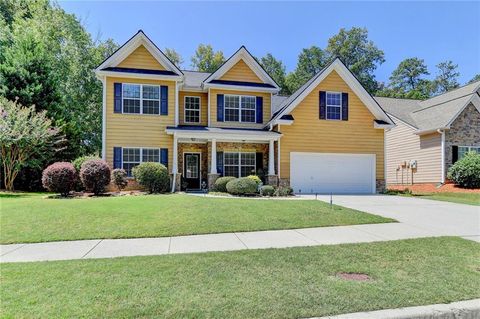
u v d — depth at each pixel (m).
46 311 3.29
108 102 16.39
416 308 3.51
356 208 11.25
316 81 18.00
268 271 4.68
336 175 18.19
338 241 6.69
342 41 48.28
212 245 6.35
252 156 18.47
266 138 16.92
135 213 8.98
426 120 22.25
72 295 3.71
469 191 17.28
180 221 8.23
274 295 3.77
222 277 4.39
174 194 14.27
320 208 10.35
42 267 4.82
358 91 18.64
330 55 48.62
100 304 3.47
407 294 3.86
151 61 17.30
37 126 16.94
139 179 14.95
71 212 8.99
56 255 5.64
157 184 15.13
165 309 3.37
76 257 5.52
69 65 26.38
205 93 19.09
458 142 20.28
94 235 7.06
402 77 51.12
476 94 20.42
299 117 17.86
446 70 51.03
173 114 17.16
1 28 23.55
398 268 4.89
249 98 18.83
